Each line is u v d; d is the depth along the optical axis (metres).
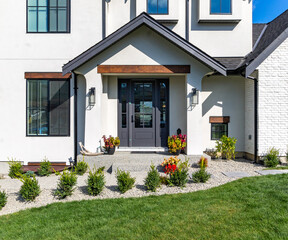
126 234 3.39
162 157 7.20
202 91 8.75
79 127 8.31
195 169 6.91
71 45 8.43
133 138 8.69
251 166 7.35
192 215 3.87
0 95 8.30
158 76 8.54
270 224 3.49
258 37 9.57
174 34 6.94
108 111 8.45
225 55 8.95
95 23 8.48
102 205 4.44
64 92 8.40
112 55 7.44
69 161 8.31
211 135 8.79
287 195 4.45
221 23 8.91
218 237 3.24
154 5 8.66
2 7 8.31
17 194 5.23
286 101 7.71
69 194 4.94
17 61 8.33
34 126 8.39
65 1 8.43
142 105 8.73
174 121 8.48
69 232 3.52
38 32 8.37
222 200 4.43
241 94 8.71
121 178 5.18
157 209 4.16
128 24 6.96
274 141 7.72
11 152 8.27
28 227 3.73
